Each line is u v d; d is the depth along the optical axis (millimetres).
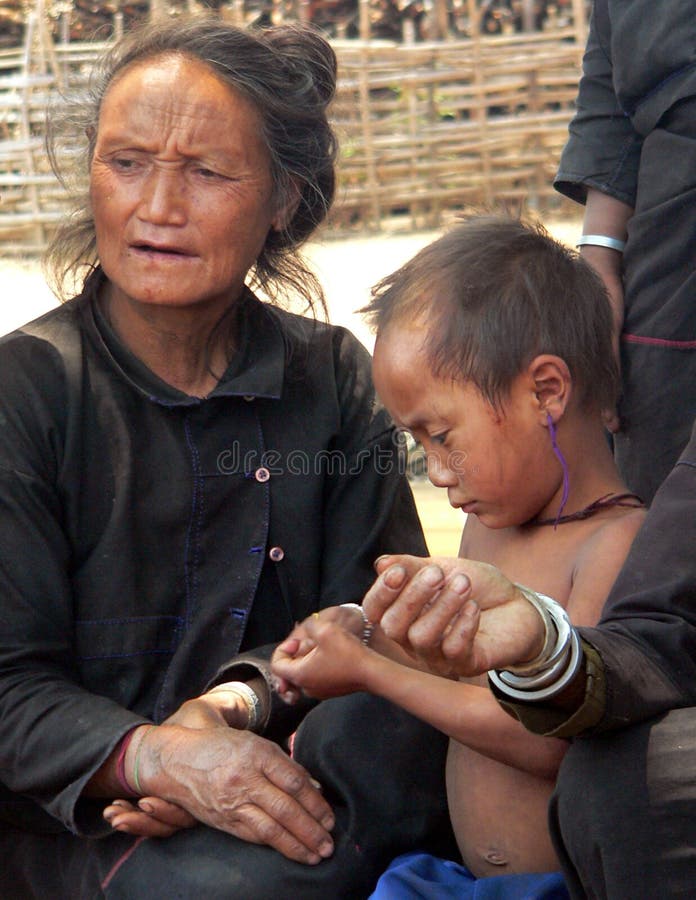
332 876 2311
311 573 2729
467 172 13977
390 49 13852
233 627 2637
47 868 2623
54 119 2775
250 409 2684
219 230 2508
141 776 2328
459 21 15477
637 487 3264
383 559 1938
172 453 2613
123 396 2598
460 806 2428
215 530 2650
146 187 2482
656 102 3195
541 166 14000
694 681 2049
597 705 1962
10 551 2480
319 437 2740
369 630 2443
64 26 13953
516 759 2209
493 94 13984
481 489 2373
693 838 1970
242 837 2303
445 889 2248
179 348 2635
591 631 2025
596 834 1989
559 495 2420
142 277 2512
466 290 2363
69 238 2797
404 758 2473
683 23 3143
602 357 2461
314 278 2916
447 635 1913
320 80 2742
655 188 3211
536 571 2412
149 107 2467
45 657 2498
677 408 3168
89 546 2578
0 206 13352
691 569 2084
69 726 2373
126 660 2580
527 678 1952
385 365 2408
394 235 13430
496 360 2318
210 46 2527
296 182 2707
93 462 2564
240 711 2490
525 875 2250
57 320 2652
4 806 2572
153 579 2607
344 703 2516
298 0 15008
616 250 3420
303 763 2488
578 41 13914
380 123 13891
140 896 2324
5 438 2510
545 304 2373
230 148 2502
